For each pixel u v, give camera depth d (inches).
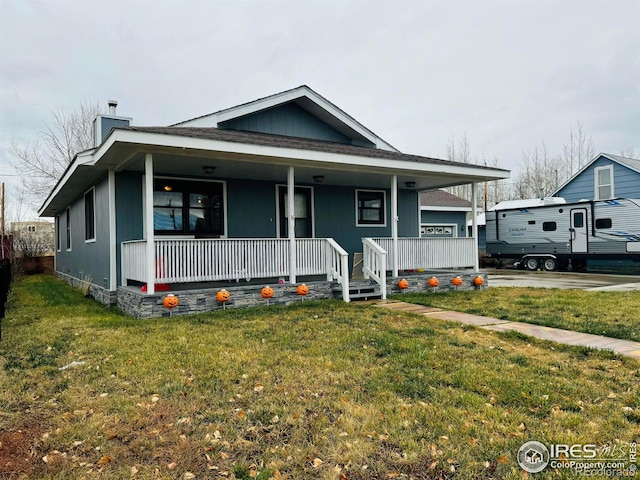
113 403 134.4
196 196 370.3
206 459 102.5
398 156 375.2
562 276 615.8
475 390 139.8
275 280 382.0
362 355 179.0
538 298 346.3
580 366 163.8
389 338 204.4
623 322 242.2
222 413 125.9
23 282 579.5
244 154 287.4
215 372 159.9
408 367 163.2
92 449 108.1
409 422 117.8
